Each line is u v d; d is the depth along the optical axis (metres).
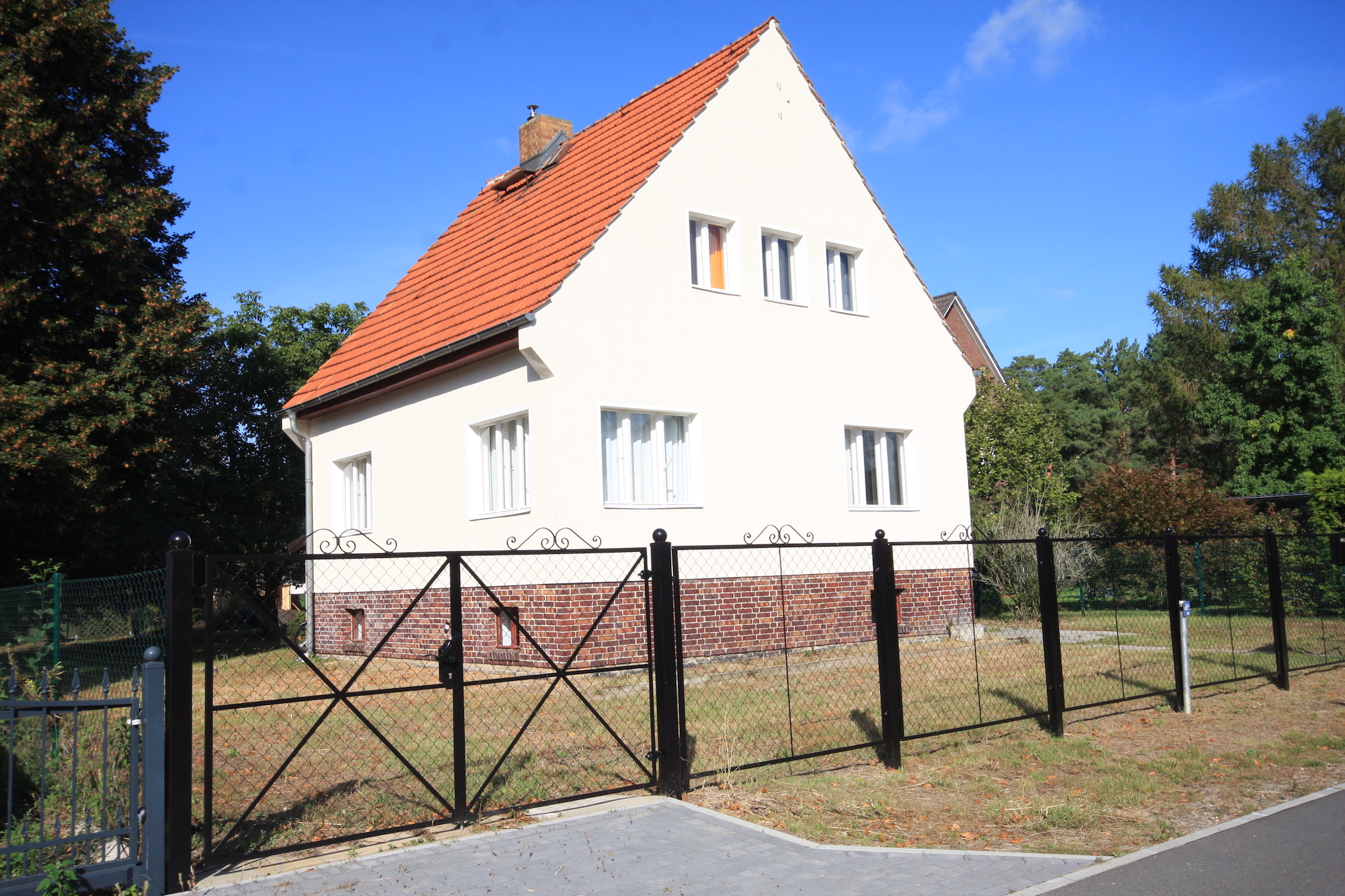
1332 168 37.34
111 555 20.70
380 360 15.90
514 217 17.09
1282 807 6.49
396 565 15.47
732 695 10.56
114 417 16.41
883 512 16.05
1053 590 8.88
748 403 14.55
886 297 16.70
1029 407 27.38
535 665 12.77
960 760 7.87
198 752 8.49
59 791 5.79
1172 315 37.06
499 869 5.34
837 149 16.42
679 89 16.20
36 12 16.70
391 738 8.94
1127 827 6.19
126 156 19.45
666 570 6.97
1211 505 21.27
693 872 5.27
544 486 12.65
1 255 15.71
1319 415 29.28
